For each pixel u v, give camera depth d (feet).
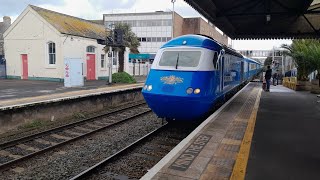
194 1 37.14
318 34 58.70
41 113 39.60
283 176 16.16
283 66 145.38
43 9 91.15
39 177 21.89
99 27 108.47
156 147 29.17
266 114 35.32
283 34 61.82
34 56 89.30
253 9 47.42
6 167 23.45
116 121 42.88
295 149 21.09
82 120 40.32
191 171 16.84
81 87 67.36
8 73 95.09
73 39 86.74
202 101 30.50
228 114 34.19
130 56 153.79
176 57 32.99
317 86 60.54
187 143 22.09
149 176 15.96
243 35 65.10
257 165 17.80
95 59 95.81
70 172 22.94
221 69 37.37
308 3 39.88
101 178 21.47
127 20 207.92
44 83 77.77
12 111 35.29
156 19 200.85
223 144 22.00
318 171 16.94
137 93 66.54
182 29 206.90
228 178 15.96
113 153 27.78
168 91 30.73
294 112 36.91
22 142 30.53
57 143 30.45
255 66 122.11
